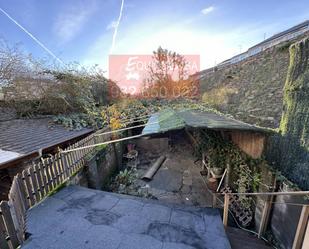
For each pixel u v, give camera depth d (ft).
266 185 14.70
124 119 37.81
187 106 40.93
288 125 13.58
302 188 11.73
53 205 13.83
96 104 41.24
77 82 34.30
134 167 31.94
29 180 13.25
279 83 19.65
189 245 10.66
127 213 13.29
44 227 11.40
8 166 15.39
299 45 12.75
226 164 22.00
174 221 12.75
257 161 16.34
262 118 19.48
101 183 25.05
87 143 22.38
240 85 28.58
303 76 12.37
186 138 44.83
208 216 13.65
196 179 27.43
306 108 12.00
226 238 11.41
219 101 34.22
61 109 31.07
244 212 17.40
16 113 26.37
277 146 14.64
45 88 29.50
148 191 24.38
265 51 25.89
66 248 9.88
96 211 13.32
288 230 12.26
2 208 9.16
